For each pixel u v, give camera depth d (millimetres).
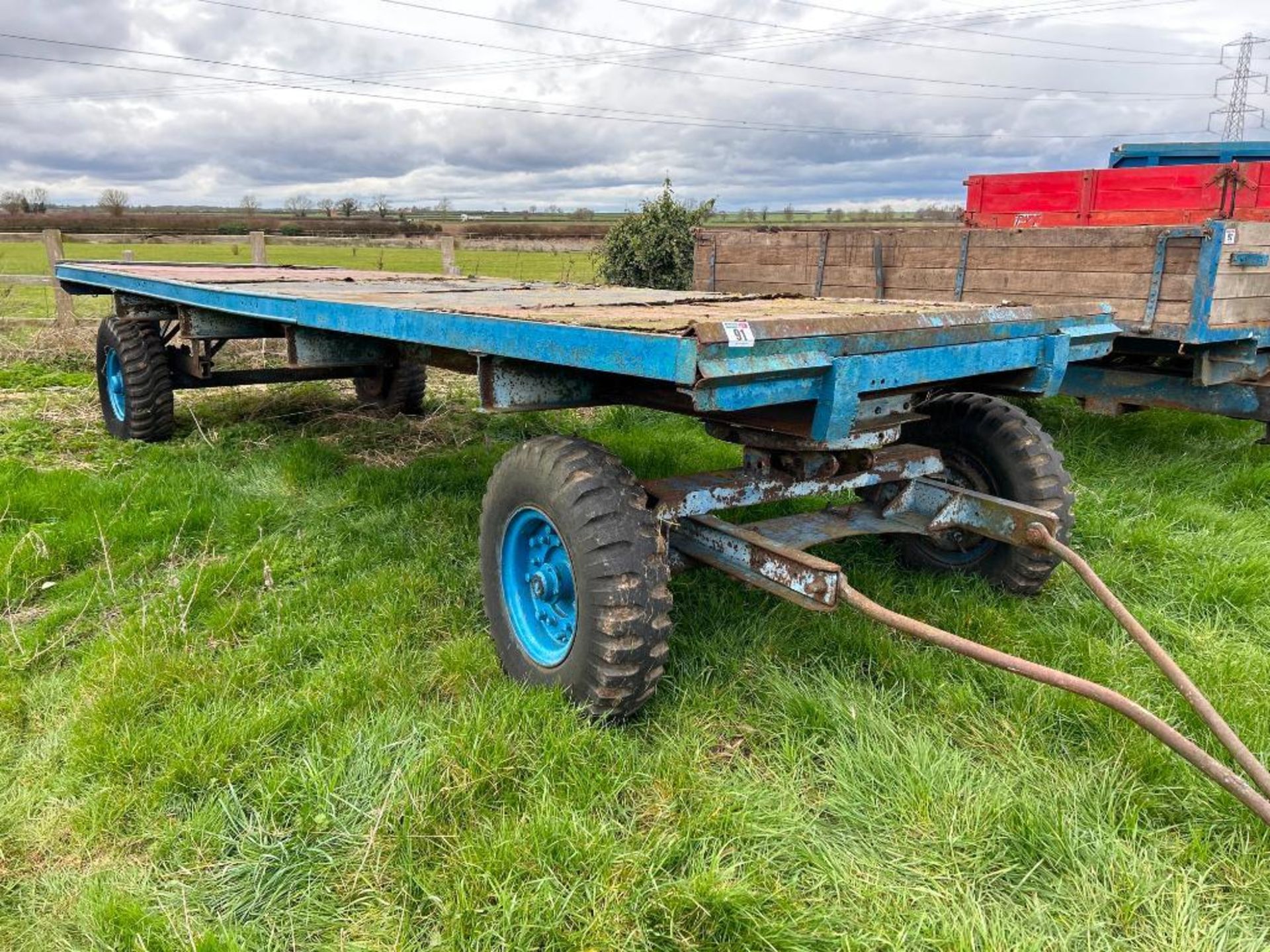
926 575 4207
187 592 3992
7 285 15352
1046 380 3438
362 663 3402
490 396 3143
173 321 7137
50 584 4191
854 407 2730
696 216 11641
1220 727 2506
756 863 2387
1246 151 8781
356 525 4832
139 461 6152
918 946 2168
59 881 2418
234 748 2875
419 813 2514
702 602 3898
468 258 24078
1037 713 3066
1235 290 5188
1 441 6684
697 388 2340
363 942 2193
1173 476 5754
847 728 2980
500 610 3332
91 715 3047
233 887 2365
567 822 2453
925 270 6164
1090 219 7609
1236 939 2207
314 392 8461
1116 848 2449
